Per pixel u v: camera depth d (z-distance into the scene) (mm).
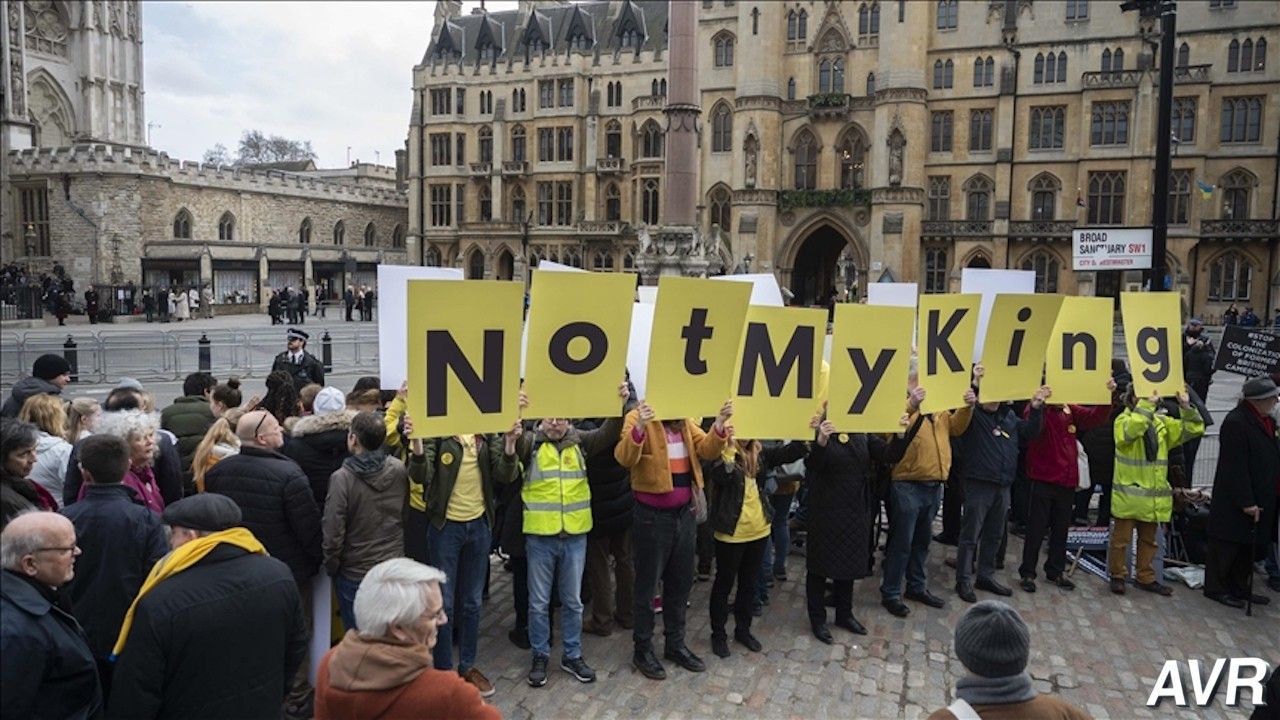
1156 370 9055
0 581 3818
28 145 55344
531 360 6516
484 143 66188
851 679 7129
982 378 8594
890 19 50000
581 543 7059
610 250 62062
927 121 51531
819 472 7863
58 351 24766
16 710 3732
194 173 54750
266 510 6020
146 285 49312
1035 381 8805
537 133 63938
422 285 6016
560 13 66375
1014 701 3607
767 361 7367
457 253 67062
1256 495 8773
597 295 6656
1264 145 46219
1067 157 49406
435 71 66250
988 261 50844
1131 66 47969
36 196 51719
